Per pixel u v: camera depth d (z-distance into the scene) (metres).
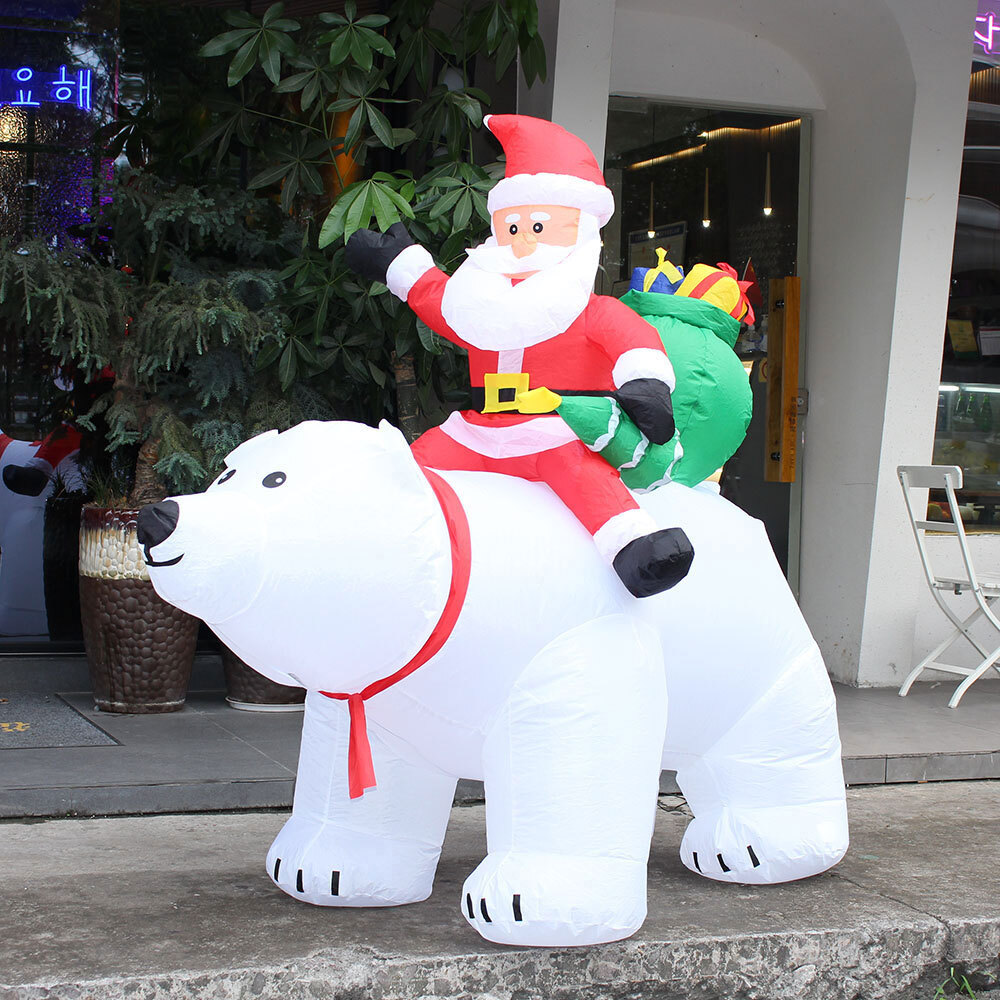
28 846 3.81
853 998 3.19
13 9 6.48
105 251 6.21
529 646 2.87
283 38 5.35
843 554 6.77
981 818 4.53
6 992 2.67
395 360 5.73
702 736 3.42
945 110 6.35
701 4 6.49
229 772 4.44
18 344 6.46
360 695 2.92
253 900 3.30
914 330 6.47
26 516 6.54
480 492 2.99
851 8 6.28
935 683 6.79
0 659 6.38
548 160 3.14
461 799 4.59
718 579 3.31
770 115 7.06
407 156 6.57
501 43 5.46
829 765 3.55
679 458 3.17
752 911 3.30
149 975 2.75
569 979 2.93
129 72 6.61
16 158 6.53
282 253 6.05
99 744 4.84
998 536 6.97
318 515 2.64
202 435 5.54
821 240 7.00
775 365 7.12
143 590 5.38
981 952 3.31
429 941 2.99
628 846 2.90
